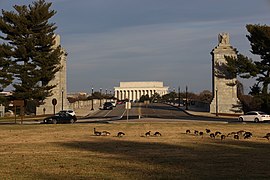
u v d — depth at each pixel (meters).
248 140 31.19
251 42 72.31
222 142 29.75
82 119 65.56
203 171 17.03
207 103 86.56
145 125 47.94
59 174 16.39
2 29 69.44
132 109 98.94
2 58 68.31
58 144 28.88
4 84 68.19
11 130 42.81
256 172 16.73
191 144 28.41
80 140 31.91
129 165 18.75
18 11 70.50
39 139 33.09
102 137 34.56
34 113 79.44
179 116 71.31
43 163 19.41
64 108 78.94
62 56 77.62
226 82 75.62
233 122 55.22
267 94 70.25
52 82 77.25
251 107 73.75
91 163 19.41
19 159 20.84
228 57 73.44
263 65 71.94
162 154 22.97
